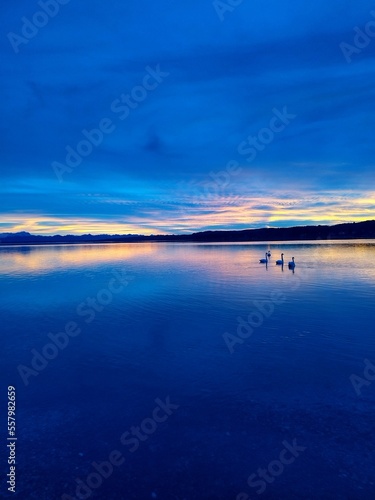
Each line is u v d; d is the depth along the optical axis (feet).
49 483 15.87
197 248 201.87
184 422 20.29
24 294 61.05
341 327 36.83
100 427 20.03
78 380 26.16
